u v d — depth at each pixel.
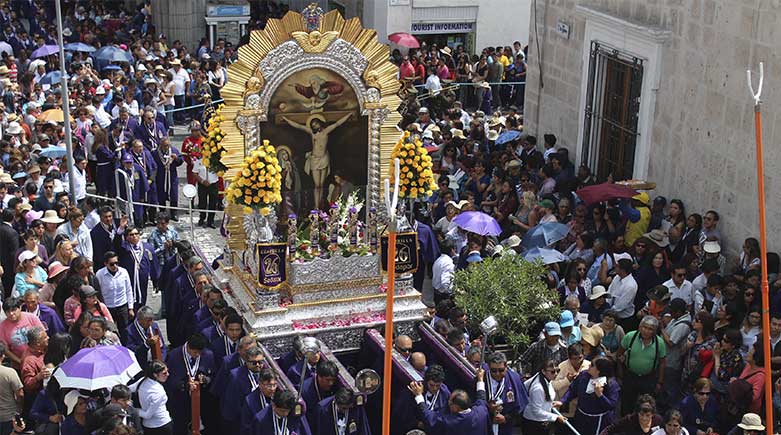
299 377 10.88
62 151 17.86
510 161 18.45
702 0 14.77
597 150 18.14
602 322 12.46
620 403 12.32
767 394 7.34
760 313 11.79
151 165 19.03
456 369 11.24
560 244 15.39
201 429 11.47
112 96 23.88
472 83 27.14
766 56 13.43
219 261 13.45
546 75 20.06
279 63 11.87
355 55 12.10
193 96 26.28
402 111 23.08
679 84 15.51
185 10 32.16
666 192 16.00
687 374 12.09
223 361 11.07
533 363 11.85
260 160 11.47
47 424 10.59
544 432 10.94
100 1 35.12
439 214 17.17
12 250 14.44
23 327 11.64
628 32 16.62
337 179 12.44
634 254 14.57
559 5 19.28
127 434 9.23
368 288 12.31
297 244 12.04
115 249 14.41
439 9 31.03
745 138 13.93
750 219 13.91
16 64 27.33
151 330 11.98
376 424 11.44
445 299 13.30
